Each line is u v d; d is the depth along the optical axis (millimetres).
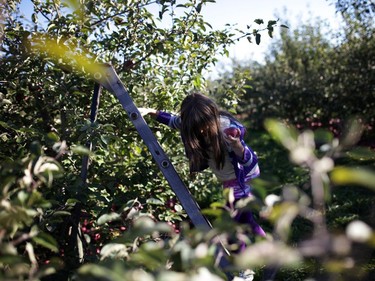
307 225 3793
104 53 3002
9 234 1260
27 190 1295
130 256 1201
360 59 9555
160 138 3266
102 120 2996
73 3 1095
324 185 878
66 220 2545
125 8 2926
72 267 2031
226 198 1257
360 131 971
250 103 12812
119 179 2775
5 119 2699
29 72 2684
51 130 2754
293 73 11820
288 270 2510
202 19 3062
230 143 2332
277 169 6617
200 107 2314
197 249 976
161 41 2975
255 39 3055
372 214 1311
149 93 3408
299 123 11352
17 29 2607
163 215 2832
